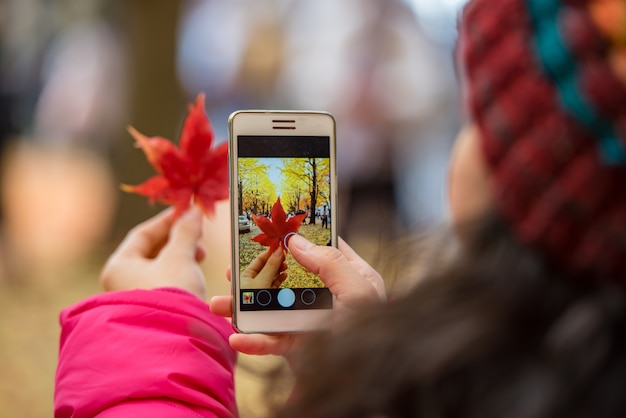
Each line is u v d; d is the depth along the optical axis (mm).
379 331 646
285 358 819
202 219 1312
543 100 586
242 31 5773
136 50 6230
